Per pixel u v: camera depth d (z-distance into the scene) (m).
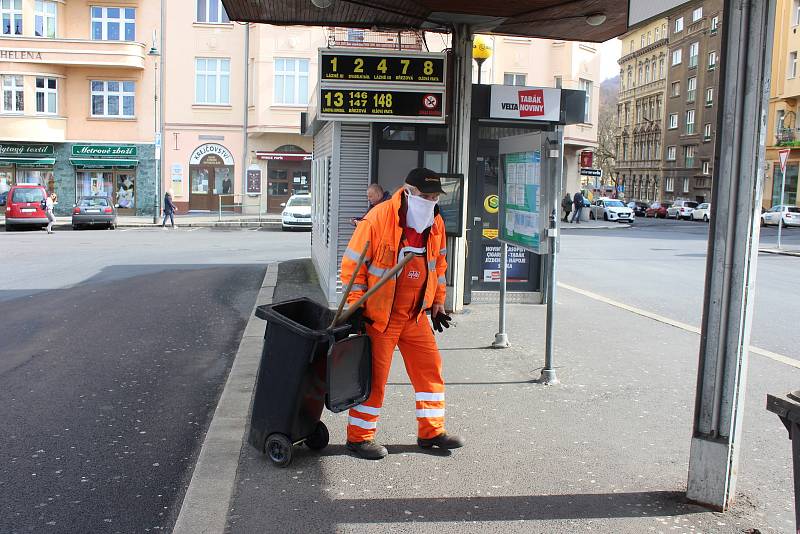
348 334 4.65
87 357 7.80
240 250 20.36
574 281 14.01
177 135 37.28
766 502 4.18
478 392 6.24
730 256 3.91
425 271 4.75
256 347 7.92
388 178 10.02
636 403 5.98
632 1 4.83
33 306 10.79
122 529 3.97
